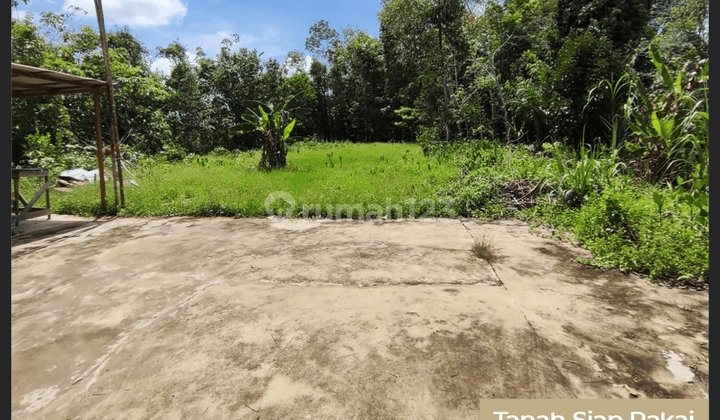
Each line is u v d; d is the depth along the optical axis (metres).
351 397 1.58
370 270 3.06
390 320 2.22
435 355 1.86
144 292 2.72
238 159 13.70
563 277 2.84
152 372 1.79
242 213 5.35
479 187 5.43
